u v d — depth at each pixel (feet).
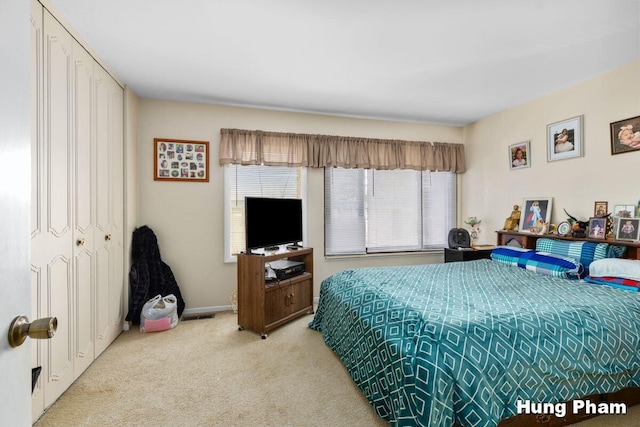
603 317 5.58
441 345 4.68
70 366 6.67
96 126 7.98
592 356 5.16
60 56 6.40
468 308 5.80
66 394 6.37
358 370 6.33
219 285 11.69
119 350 8.36
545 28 6.89
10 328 1.87
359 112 12.65
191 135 11.39
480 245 13.20
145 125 10.93
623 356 5.37
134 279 10.04
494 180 12.94
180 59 8.29
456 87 10.16
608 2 5.99
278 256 9.92
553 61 8.43
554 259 8.96
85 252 7.38
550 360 4.91
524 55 8.11
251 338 9.16
